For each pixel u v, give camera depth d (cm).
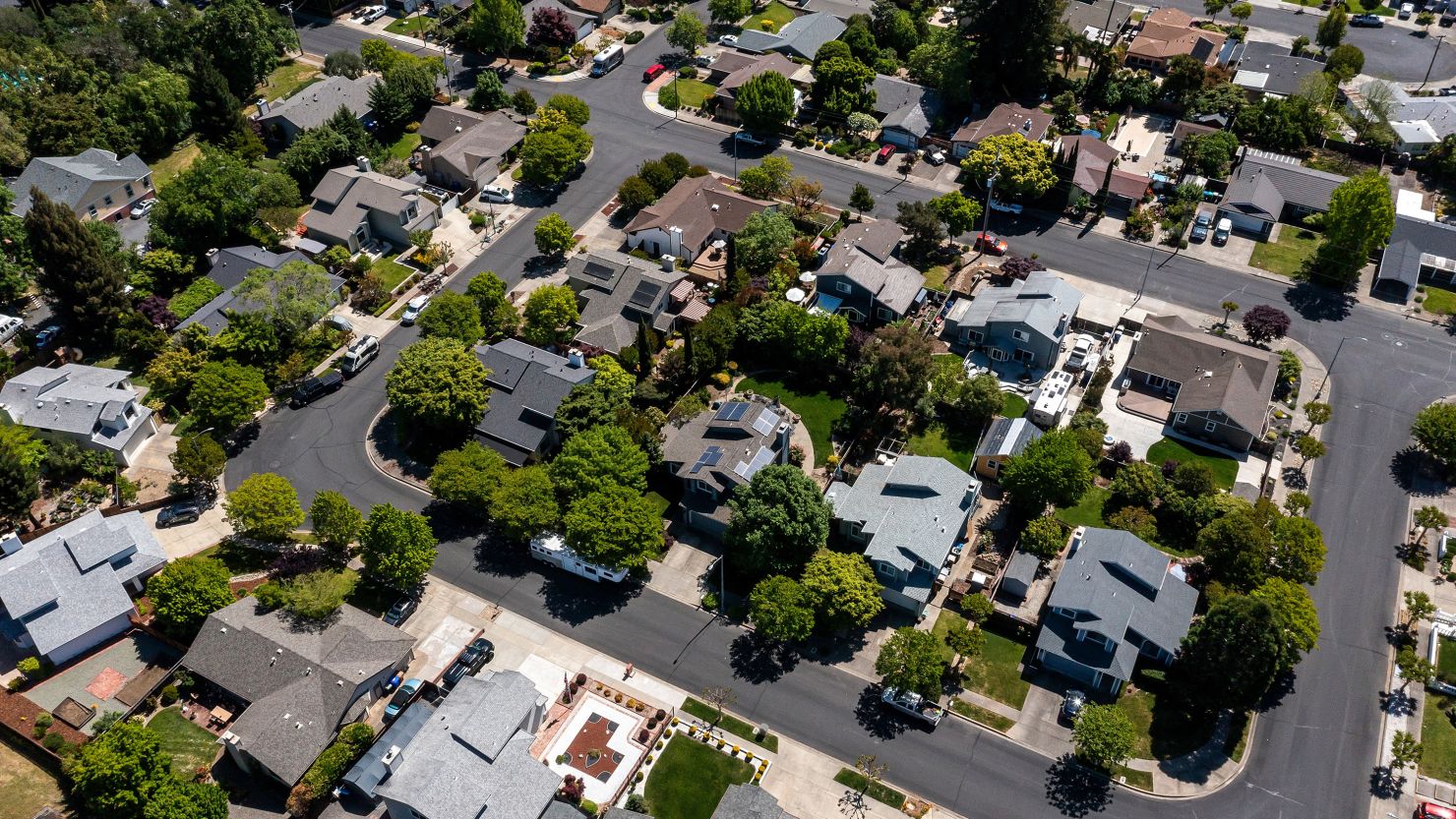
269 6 19850
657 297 12644
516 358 11681
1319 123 15900
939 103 16588
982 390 11325
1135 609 9094
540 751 8594
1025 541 9888
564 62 18550
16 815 8144
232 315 12050
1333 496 10750
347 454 11406
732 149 16338
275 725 8394
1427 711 8850
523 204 15225
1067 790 8362
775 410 11344
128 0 19325
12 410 11169
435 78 17475
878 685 9156
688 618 9744
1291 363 11844
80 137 15338
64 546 9600
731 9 19050
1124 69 17850
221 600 9356
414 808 7631
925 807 8225
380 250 14288
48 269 12181
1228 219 14212
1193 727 8744
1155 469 10850
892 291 12812
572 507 9969
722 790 8338
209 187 13512
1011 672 9206
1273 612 8406
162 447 11450
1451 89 16650
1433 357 12306
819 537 9675
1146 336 12094
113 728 7994
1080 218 14788
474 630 9600
